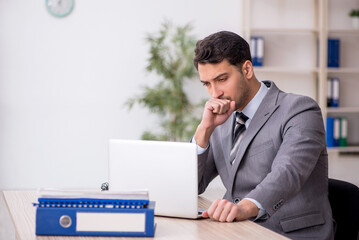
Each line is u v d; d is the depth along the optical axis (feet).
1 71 16.67
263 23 18.15
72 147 17.28
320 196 6.34
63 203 4.71
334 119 17.48
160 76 17.54
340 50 18.43
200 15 17.70
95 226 4.68
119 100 17.44
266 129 6.49
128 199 4.70
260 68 17.13
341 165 18.62
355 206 6.21
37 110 16.98
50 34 16.92
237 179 6.64
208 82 6.40
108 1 17.20
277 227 6.16
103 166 17.46
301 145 5.88
